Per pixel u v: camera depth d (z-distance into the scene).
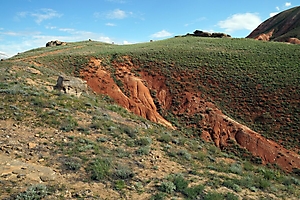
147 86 33.91
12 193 7.19
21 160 9.42
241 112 28.94
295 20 102.12
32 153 10.19
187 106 29.91
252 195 10.81
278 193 12.18
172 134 20.86
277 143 24.27
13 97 16.41
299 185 15.45
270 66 36.66
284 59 38.94
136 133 16.39
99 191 8.38
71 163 9.76
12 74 22.78
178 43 56.41
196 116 28.11
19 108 14.84
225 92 31.95
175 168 12.33
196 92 32.00
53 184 8.17
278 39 86.25
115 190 8.73
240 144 24.12
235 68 36.75
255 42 54.59
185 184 9.95
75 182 8.65
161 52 42.81
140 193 8.88
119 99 29.89
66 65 35.78
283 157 22.27
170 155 14.22
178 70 36.31
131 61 39.22
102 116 17.83
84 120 15.89
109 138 14.09
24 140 11.24
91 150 11.70
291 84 31.38
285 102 28.83
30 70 26.81
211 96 31.44
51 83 23.84
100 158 10.84
